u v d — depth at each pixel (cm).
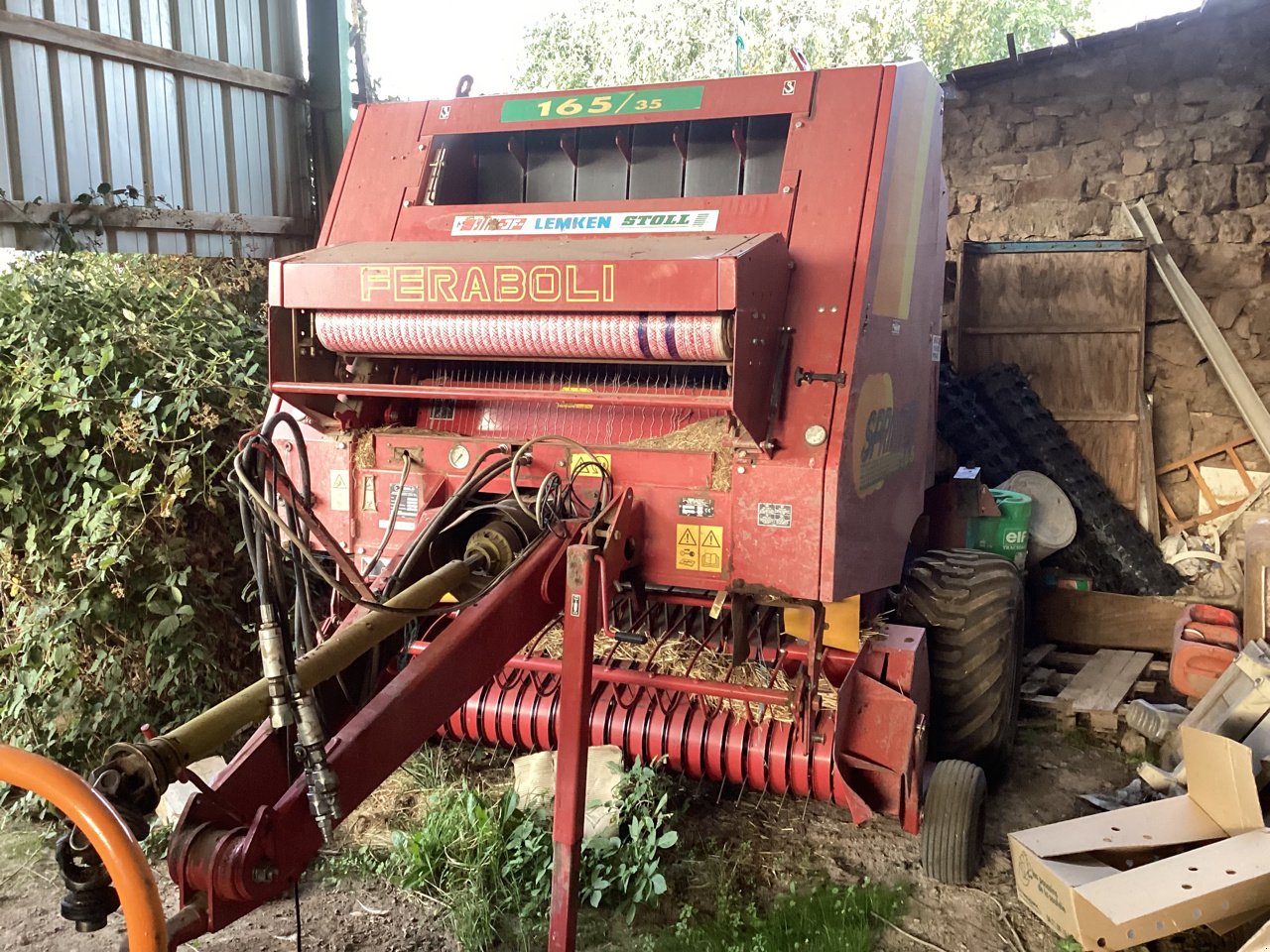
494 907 280
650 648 340
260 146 570
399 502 307
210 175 536
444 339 290
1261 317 585
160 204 502
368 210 352
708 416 300
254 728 378
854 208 296
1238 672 344
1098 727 420
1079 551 554
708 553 285
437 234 337
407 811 332
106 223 470
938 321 389
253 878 183
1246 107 582
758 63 1362
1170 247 601
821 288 289
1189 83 593
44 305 404
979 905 289
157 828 313
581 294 265
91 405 381
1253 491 587
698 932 273
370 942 269
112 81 475
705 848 318
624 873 285
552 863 273
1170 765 368
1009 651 349
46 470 378
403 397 318
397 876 296
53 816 332
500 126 350
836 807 345
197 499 391
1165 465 609
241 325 473
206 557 403
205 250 533
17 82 429
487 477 264
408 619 225
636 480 292
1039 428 584
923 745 307
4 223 428
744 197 308
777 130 331
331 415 320
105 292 436
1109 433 605
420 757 364
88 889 168
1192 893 246
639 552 291
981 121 641
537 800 313
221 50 537
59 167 451
